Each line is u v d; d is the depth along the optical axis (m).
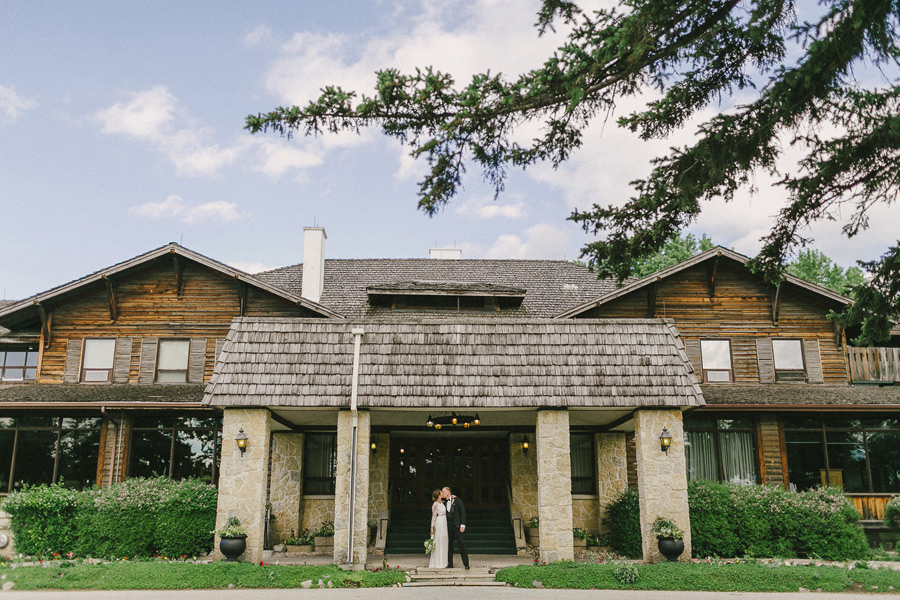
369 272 27.48
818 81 8.98
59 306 21.98
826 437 21.08
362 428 15.31
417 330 16.08
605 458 20.30
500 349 15.88
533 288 26.47
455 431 20.84
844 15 8.53
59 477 20.19
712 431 21.06
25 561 15.05
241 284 22.02
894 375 21.86
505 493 21.62
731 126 9.49
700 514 16.61
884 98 10.23
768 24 8.41
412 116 8.39
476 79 8.16
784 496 16.95
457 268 28.14
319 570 14.05
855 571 13.91
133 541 15.71
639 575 13.55
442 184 8.95
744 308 22.27
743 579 13.36
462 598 11.80
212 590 12.78
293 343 15.86
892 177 10.56
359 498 15.03
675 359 15.90
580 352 15.88
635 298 22.44
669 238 11.22
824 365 21.89
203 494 16.41
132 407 19.33
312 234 25.28
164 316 22.02
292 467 19.89
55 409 20.08
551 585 13.35
